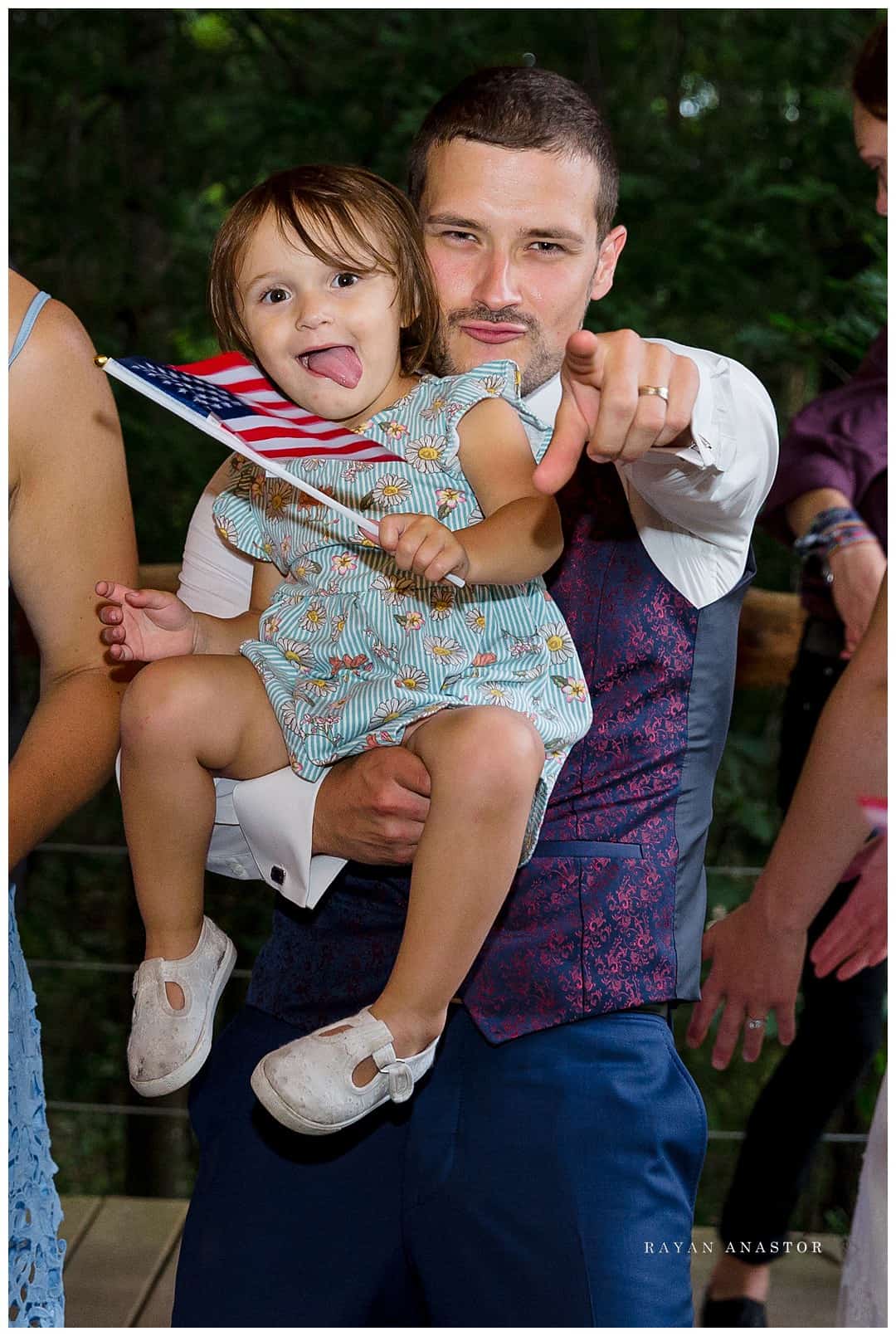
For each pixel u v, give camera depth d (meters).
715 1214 5.31
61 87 6.49
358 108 6.47
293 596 1.66
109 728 1.59
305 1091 1.39
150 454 5.73
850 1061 2.77
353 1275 1.60
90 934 6.58
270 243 1.60
